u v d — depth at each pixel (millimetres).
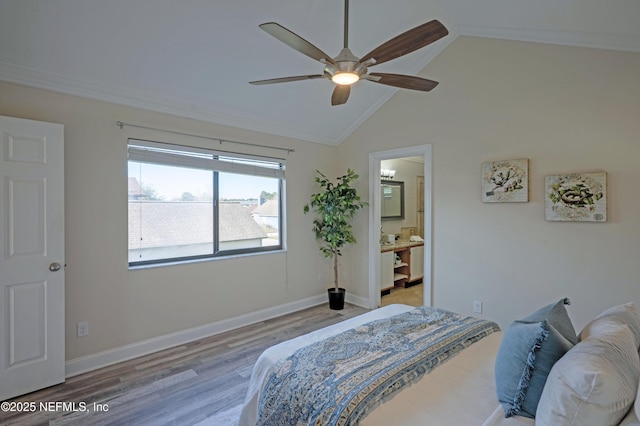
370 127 4270
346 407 1191
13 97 2355
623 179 2488
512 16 2736
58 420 2031
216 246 3600
